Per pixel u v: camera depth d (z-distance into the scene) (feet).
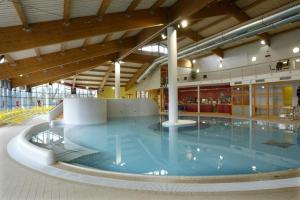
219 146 21.08
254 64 52.49
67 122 40.14
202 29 48.96
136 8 31.45
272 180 9.11
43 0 20.53
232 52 58.80
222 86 61.57
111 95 99.35
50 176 10.44
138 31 43.75
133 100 54.65
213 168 14.53
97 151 19.57
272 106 49.39
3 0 18.15
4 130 27.84
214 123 38.60
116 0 26.71
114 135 27.99
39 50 36.40
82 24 27.96
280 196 7.86
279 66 45.09
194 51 45.96
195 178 9.73
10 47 23.49
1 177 10.36
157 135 27.63
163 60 60.18
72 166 11.90
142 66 72.95
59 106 46.57
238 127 33.45
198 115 55.11
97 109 41.32
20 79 57.41
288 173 10.12
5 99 52.80
